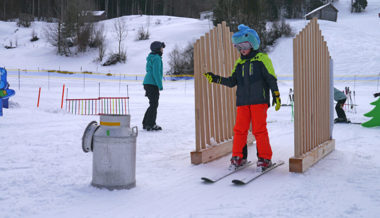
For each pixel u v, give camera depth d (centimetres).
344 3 7744
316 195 278
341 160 418
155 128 667
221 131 459
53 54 3919
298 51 360
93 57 3797
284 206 253
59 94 1617
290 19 5912
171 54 3422
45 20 7019
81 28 4028
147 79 654
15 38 4712
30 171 341
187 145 520
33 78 2659
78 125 694
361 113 1064
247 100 364
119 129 290
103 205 252
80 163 384
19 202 252
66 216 229
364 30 4747
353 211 241
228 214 236
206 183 318
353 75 2636
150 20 5828
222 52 468
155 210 244
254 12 3828
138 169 369
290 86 2320
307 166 371
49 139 529
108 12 8056
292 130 709
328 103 487
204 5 7694
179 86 2495
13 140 507
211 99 436
